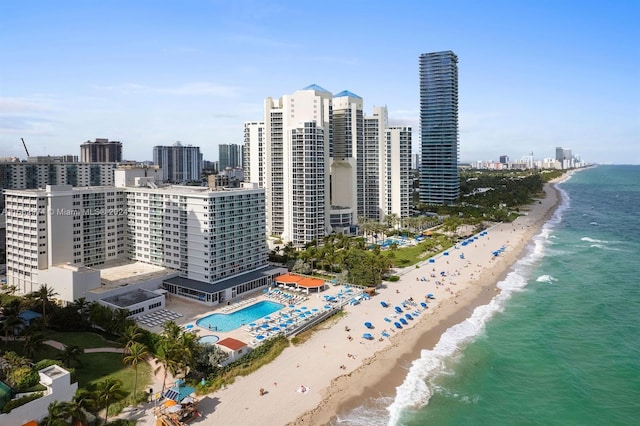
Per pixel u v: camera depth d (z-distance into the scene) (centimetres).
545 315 15638
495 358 12438
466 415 9856
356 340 13375
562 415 9888
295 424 9288
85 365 11088
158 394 10025
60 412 8188
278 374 11256
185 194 17525
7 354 9750
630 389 10900
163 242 18512
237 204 18338
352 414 9731
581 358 12500
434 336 13800
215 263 17450
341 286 18562
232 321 14700
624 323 14975
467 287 18675
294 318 14775
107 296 15525
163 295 15862
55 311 13888
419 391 10731
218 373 11012
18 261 17438
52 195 16800
